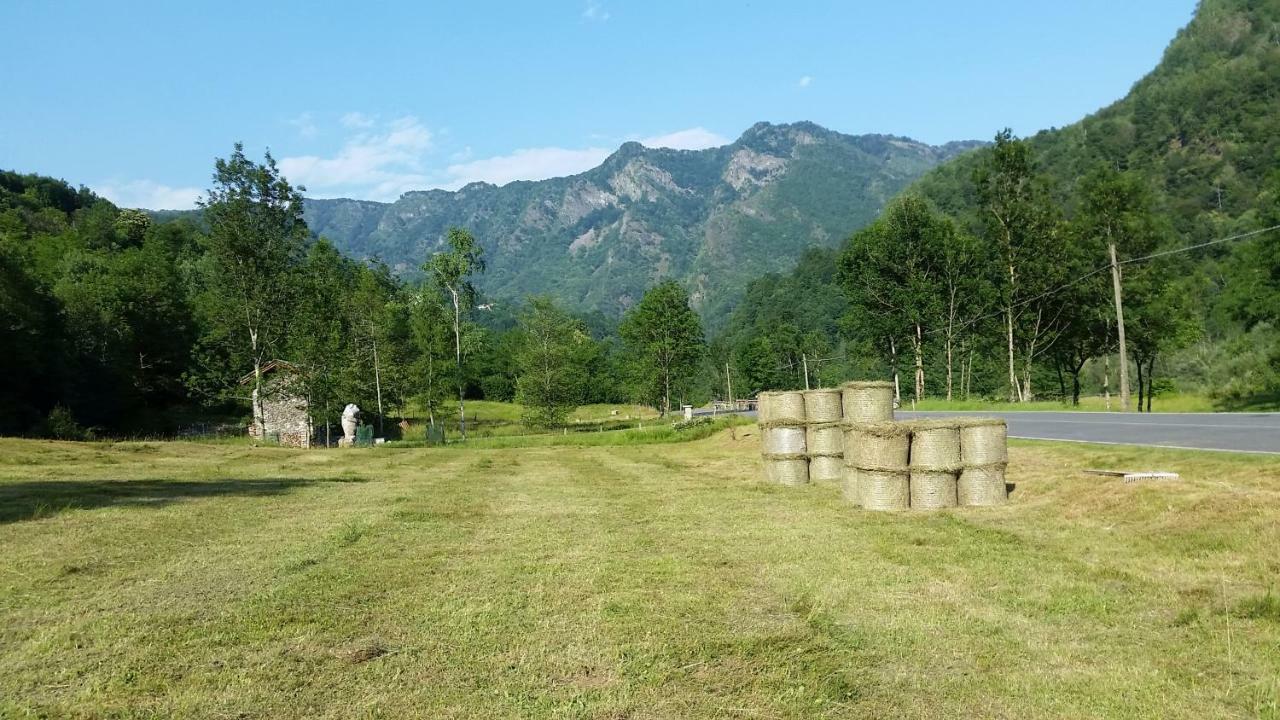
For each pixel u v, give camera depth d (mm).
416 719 4543
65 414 35094
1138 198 48531
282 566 8305
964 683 5059
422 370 57000
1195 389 54250
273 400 43406
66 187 129000
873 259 58938
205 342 43312
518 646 5812
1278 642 5480
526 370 55281
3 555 8750
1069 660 5414
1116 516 9977
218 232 40656
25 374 42031
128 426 49062
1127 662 5324
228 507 12750
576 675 5262
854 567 8180
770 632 6121
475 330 60344
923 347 61375
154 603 6875
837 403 16047
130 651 5637
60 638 5883
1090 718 4512
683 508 12922
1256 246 36031
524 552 9211
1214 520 8891
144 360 59531
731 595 7219
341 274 80625
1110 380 72812
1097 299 50250
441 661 5500
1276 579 6855
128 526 10672
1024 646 5699
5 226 82750
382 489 16125
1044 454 16094
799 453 16062
